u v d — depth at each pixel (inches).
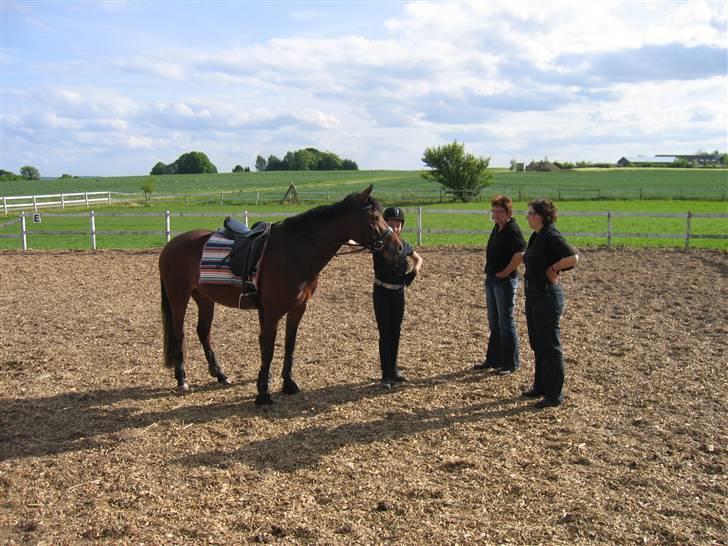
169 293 255.4
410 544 142.9
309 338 334.6
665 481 172.1
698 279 486.9
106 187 3250.5
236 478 176.9
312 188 2731.3
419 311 400.5
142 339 335.9
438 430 211.0
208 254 239.9
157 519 154.8
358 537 145.9
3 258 644.7
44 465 186.1
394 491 167.9
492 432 209.2
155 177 4414.4
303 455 191.9
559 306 230.4
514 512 157.2
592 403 235.0
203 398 246.1
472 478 175.5
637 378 262.4
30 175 5182.1
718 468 179.9
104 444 201.3
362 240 226.4
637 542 144.0
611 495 165.0
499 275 264.2
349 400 241.3
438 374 274.1
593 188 2428.6
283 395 248.1
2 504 163.5
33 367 285.4
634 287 461.1
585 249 658.2
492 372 276.7
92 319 380.5
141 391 254.5
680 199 1770.4
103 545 144.0
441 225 983.0
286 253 229.3
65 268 579.2
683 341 318.3
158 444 201.3
